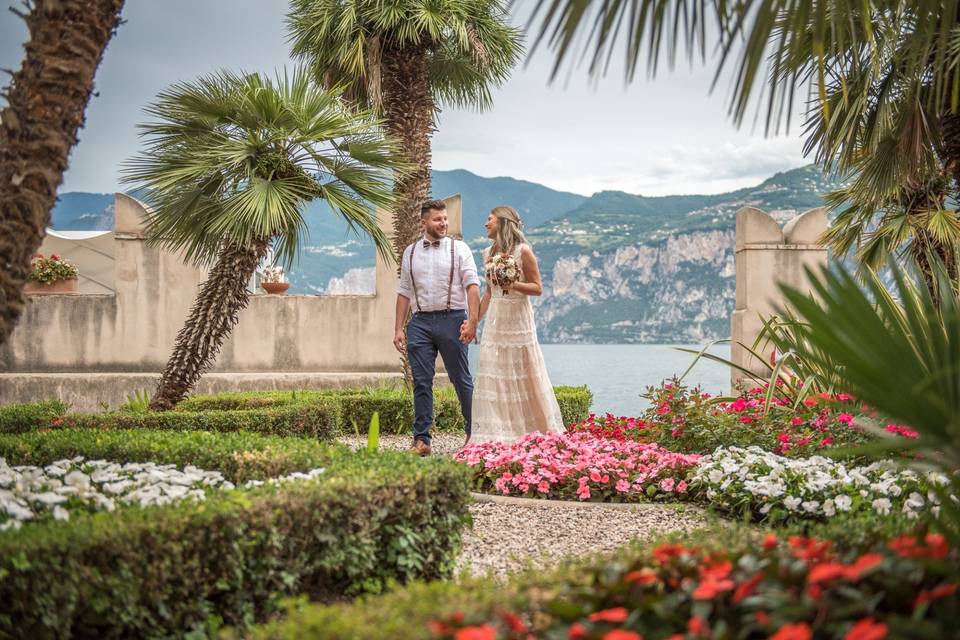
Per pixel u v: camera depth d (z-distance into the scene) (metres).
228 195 7.60
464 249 7.33
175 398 8.02
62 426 7.05
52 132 3.91
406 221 12.70
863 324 2.09
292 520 3.17
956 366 2.08
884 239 9.55
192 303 13.16
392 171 8.12
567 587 2.24
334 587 3.51
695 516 5.20
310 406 7.98
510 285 7.18
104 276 16.59
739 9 2.73
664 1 2.69
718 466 5.50
